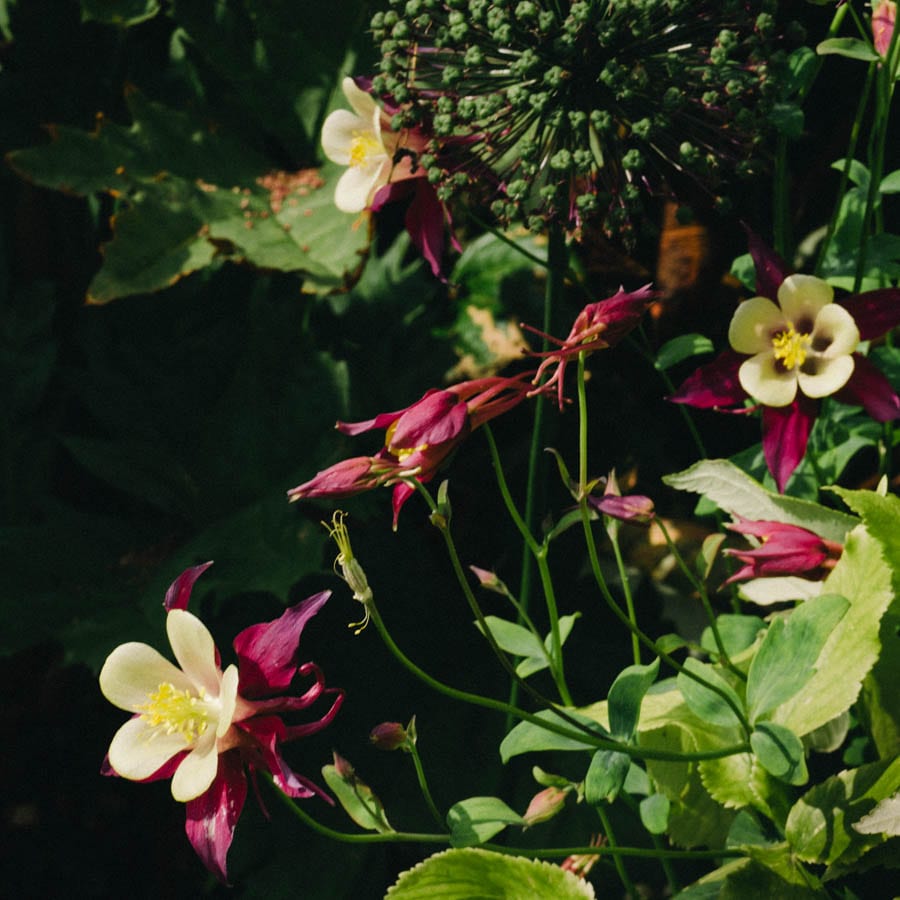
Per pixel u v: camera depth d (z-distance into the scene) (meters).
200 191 0.94
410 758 0.91
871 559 0.69
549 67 0.75
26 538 0.96
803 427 0.72
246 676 0.67
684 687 0.70
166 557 0.97
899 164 0.91
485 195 0.78
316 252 0.92
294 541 0.94
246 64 0.97
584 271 0.96
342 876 0.89
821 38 0.89
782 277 0.72
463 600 0.96
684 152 0.73
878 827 0.66
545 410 0.79
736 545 0.91
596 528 0.96
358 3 0.95
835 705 0.69
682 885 0.84
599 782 0.69
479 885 0.70
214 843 0.67
